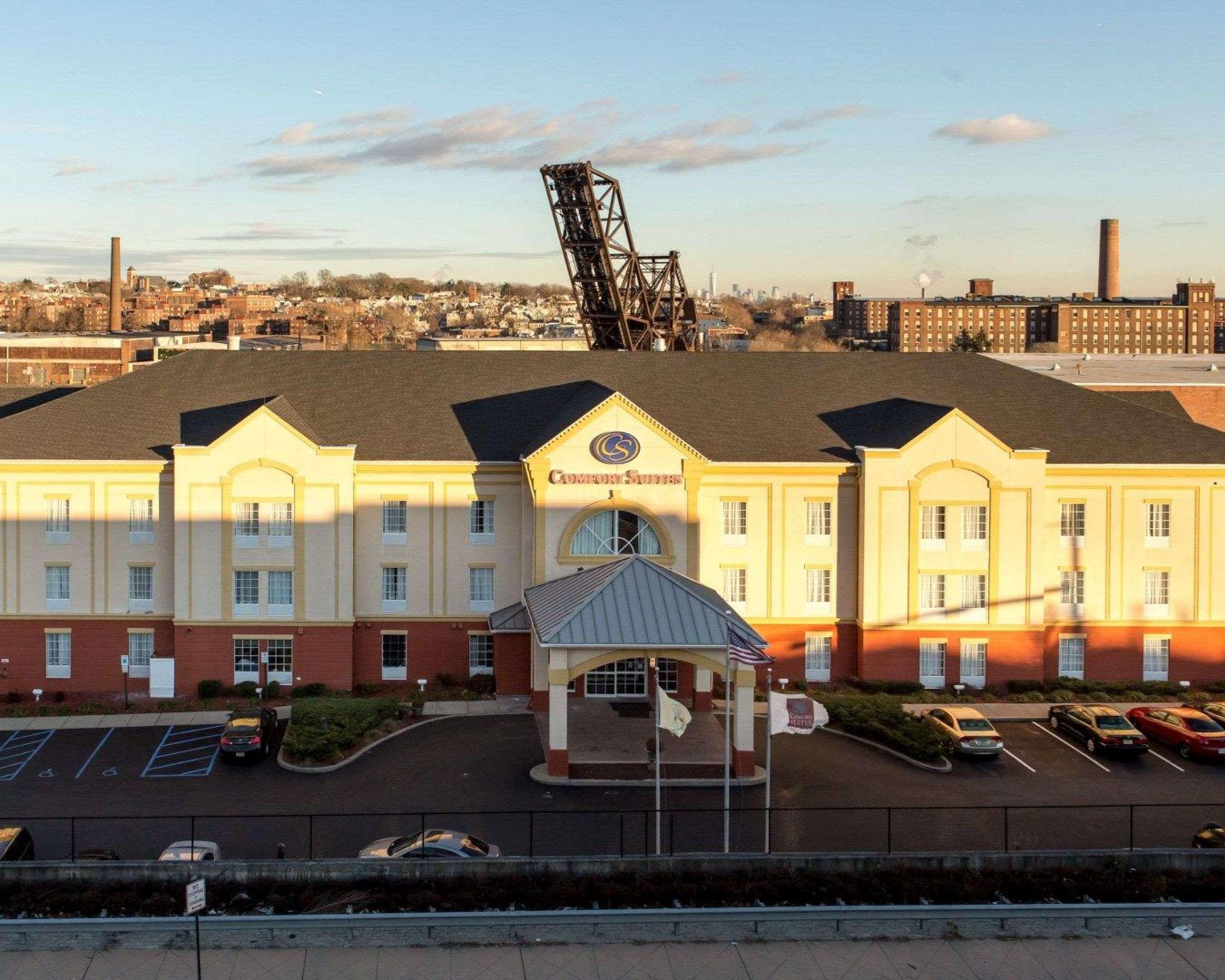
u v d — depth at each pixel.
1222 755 57.22
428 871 40.88
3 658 69.12
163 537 69.31
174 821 48.69
